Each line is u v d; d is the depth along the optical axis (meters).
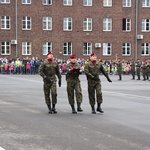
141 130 11.12
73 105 14.75
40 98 20.20
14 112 14.74
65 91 24.66
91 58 14.80
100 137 10.09
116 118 13.38
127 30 61.47
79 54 60.38
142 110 15.55
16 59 54.34
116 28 61.09
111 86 30.20
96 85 14.69
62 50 59.94
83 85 30.58
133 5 61.41
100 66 14.81
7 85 29.88
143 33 61.69
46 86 14.66
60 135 10.32
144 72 40.50
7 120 12.76
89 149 8.76
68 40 60.09
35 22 59.09
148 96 21.91
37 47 59.22
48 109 15.66
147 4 61.62
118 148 8.88
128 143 9.41
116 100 19.50
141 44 61.69
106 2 60.94
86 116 13.85
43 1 59.28
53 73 14.78
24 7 58.75
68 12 59.94
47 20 59.50
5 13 58.25
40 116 13.77
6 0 58.38
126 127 11.60
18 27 58.66
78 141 9.59
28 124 12.02
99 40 60.84
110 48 61.12
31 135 10.30
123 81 38.12
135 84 33.16
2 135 10.27
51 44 59.66
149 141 9.65
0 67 53.03
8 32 58.38
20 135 10.28
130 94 23.09
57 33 59.69
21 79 39.00
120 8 61.09
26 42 58.94
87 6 60.44
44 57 59.53
